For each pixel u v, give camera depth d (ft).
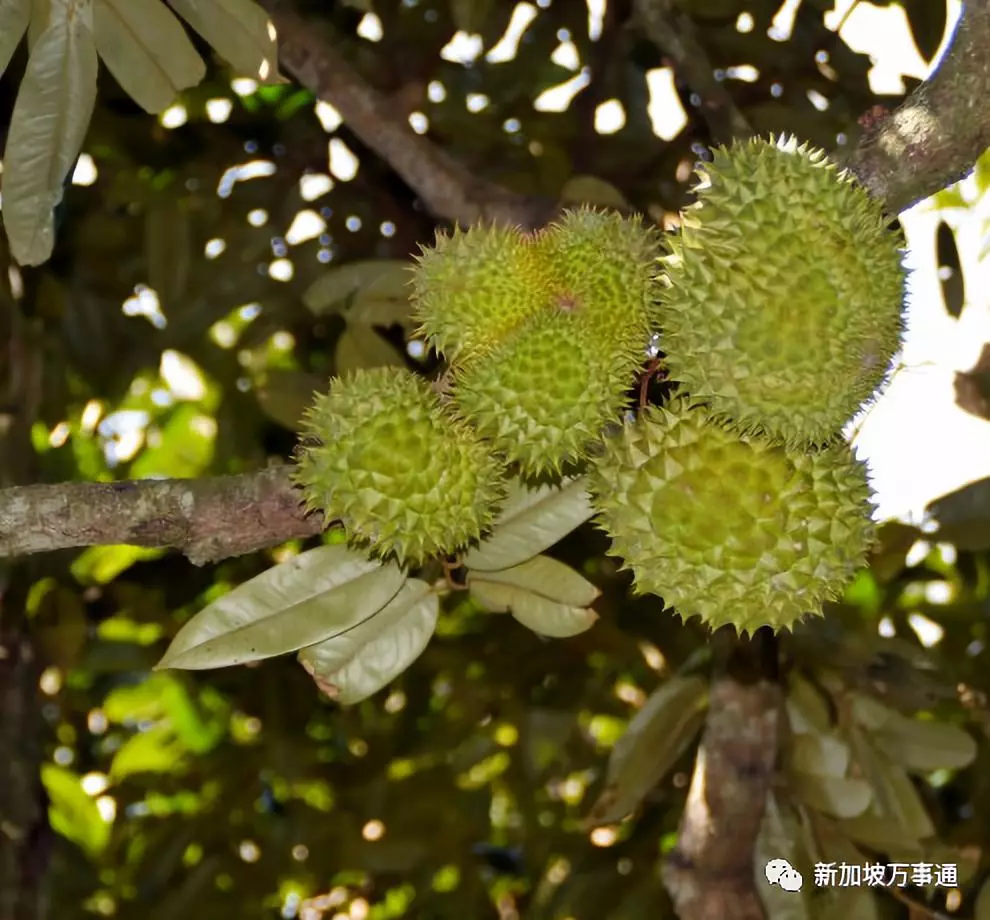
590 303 6.73
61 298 15.69
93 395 16.52
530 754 15.71
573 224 6.97
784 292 6.00
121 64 8.14
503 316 6.86
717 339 6.11
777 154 6.27
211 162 15.66
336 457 6.61
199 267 15.02
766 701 10.57
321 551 7.45
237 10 7.93
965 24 6.55
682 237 6.32
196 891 15.47
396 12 14.65
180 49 8.12
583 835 16.21
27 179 8.09
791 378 6.07
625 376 6.76
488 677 16.24
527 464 6.79
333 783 16.55
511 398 6.52
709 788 10.55
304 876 16.31
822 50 13.76
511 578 7.97
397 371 7.00
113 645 15.74
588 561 15.30
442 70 15.12
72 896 15.89
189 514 7.01
